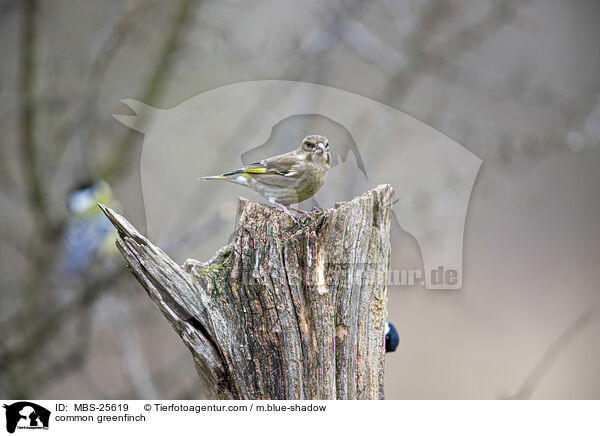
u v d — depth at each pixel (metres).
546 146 11.23
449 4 11.24
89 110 11.05
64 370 11.20
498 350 11.55
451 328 11.30
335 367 5.39
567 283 12.84
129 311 11.50
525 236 12.66
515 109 11.87
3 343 11.17
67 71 11.36
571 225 13.38
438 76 11.56
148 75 10.82
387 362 11.11
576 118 11.35
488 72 11.55
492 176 10.96
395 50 11.73
